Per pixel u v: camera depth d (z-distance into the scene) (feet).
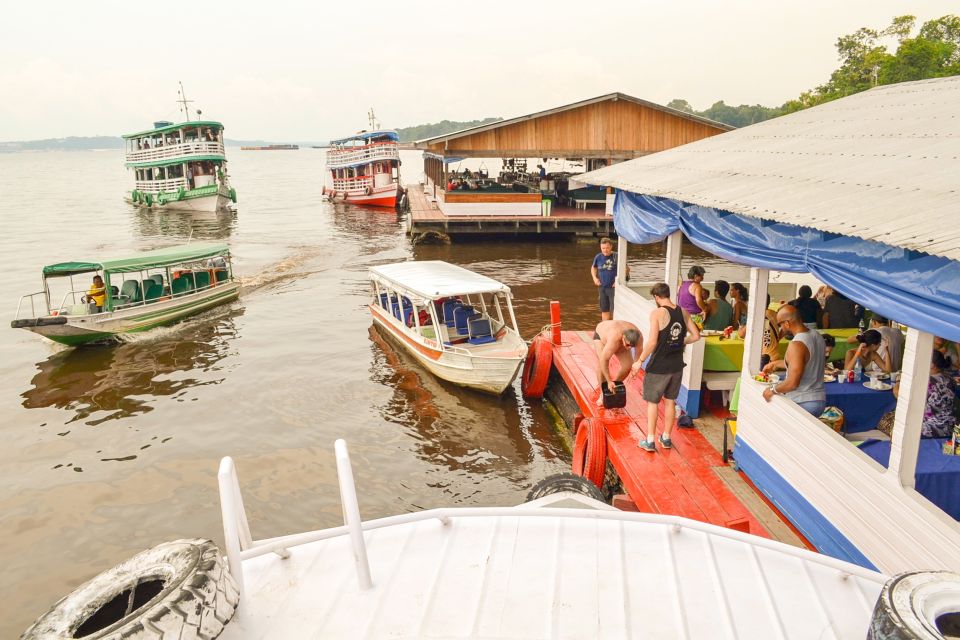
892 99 32.35
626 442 26.53
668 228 30.37
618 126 96.73
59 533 29.19
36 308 68.13
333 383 45.19
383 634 9.08
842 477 18.07
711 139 39.37
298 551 10.98
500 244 99.81
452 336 46.29
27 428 39.40
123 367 49.55
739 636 9.09
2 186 280.10
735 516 20.99
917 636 6.95
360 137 161.27
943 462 17.70
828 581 10.26
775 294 38.17
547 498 15.08
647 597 9.82
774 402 21.34
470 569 10.45
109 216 149.48
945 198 15.79
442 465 34.19
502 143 95.86
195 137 162.09
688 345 27.73
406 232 108.99
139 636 6.91
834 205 17.78
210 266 67.82
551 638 8.99
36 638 7.35
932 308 14.38
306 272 82.23
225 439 37.40
